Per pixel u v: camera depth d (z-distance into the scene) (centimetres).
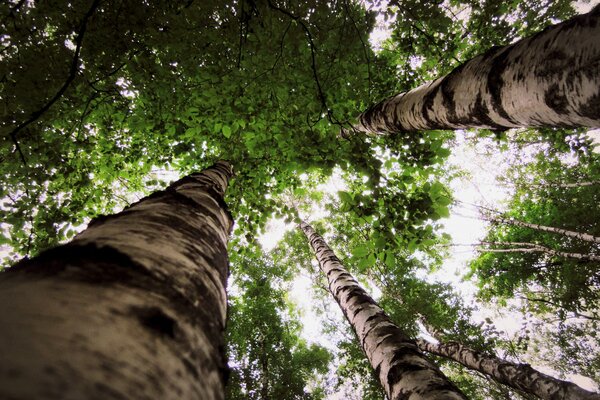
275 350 1052
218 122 351
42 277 48
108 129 411
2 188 345
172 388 40
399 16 333
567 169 1116
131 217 85
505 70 163
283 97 314
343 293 394
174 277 60
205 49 311
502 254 1184
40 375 28
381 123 321
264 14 272
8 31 269
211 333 58
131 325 43
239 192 431
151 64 300
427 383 214
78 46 223
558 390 443
